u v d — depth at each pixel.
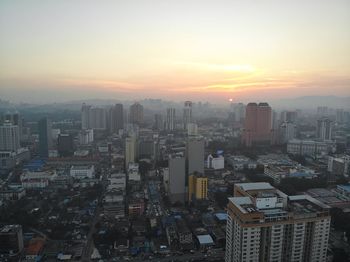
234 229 160.25
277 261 156.00
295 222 155.25
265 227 151.88
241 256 152.50
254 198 162.75
